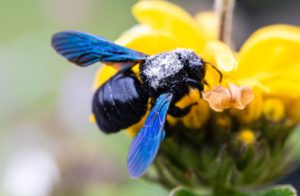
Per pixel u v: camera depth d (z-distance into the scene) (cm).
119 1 41
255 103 21
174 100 20
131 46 20
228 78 20
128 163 18
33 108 33
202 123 21
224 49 20
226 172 21
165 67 20
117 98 20
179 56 20
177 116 20
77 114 31
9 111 33
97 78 21
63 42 20
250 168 21
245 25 39
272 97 21
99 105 20
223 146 20
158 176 21
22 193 28
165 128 20
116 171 28
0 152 30
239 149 20
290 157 22
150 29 21
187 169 21
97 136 30
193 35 21
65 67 34
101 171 27
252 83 20
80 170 27
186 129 21
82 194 28
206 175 21
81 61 21
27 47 36
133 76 20
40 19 42
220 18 21
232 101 19
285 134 21
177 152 21
